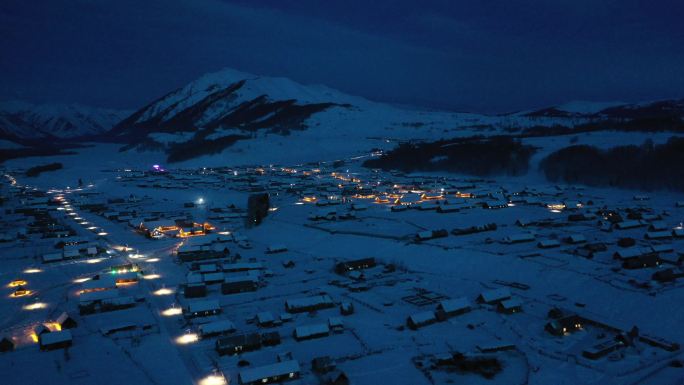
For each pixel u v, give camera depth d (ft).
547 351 219.82
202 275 328.29
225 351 221.87
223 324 246.47
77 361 216.74
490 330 244.83
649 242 380.58
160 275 345.10
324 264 369.30
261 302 289.74
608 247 368.48
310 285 319.88
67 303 291.58
